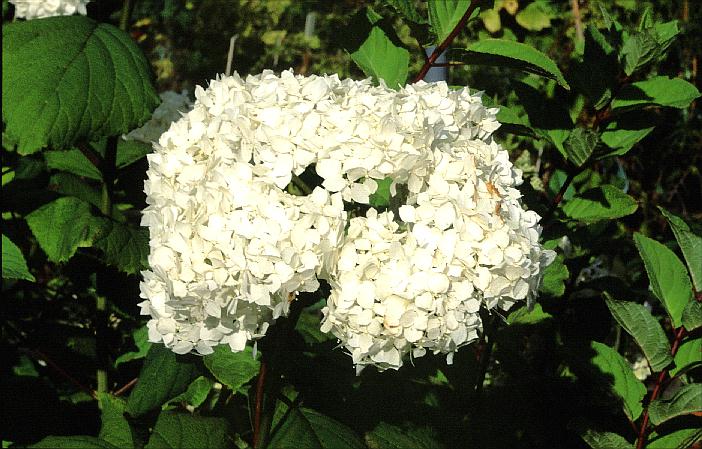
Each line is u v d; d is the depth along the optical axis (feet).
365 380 1.93
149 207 1.48
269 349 1.61
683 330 2.03
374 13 1.98
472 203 1.41
